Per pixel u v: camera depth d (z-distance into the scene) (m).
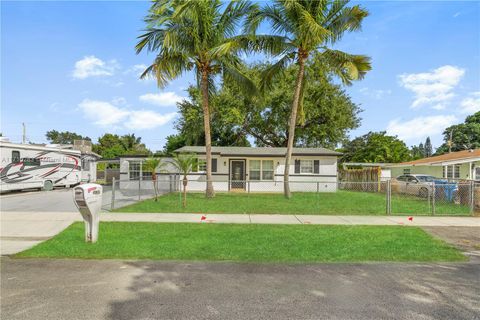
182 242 6.85
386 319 3.46
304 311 3.66
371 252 6.21
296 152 21.75
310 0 14.23
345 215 10.93
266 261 5.62
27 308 3.70
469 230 8.59
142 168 22.48
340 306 3.80
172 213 10.96
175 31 13.44
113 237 7.26
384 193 20.62
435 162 21.89
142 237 7.28
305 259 5.75
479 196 13.05
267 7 14.30
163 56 14.16
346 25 14.30
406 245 6.77
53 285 4.44
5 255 6.00
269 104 28.75
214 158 21.62
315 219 10.05
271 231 8.08
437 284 4.56
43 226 8.74
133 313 3.57
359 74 15.06
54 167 20.70
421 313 3.62
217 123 29.12
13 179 17.72
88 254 5.92
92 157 26.28
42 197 16.19
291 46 15.25
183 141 32.94
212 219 9.85
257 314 3.57
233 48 14.16
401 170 29.08
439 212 11.71
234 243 6.82
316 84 26.83
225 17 14.58
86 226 6.74
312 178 21.83
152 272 5.01
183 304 3.83
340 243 6.90
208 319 3.45
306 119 28.64
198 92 28.36
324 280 4.71
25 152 18.55
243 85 15.47
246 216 10.49
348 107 29.23
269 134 32.38
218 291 4.25
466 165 22.23
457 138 48.16
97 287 4.37
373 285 4.51
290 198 15.93
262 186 21.62
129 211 11.36
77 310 3.64
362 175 23.98
